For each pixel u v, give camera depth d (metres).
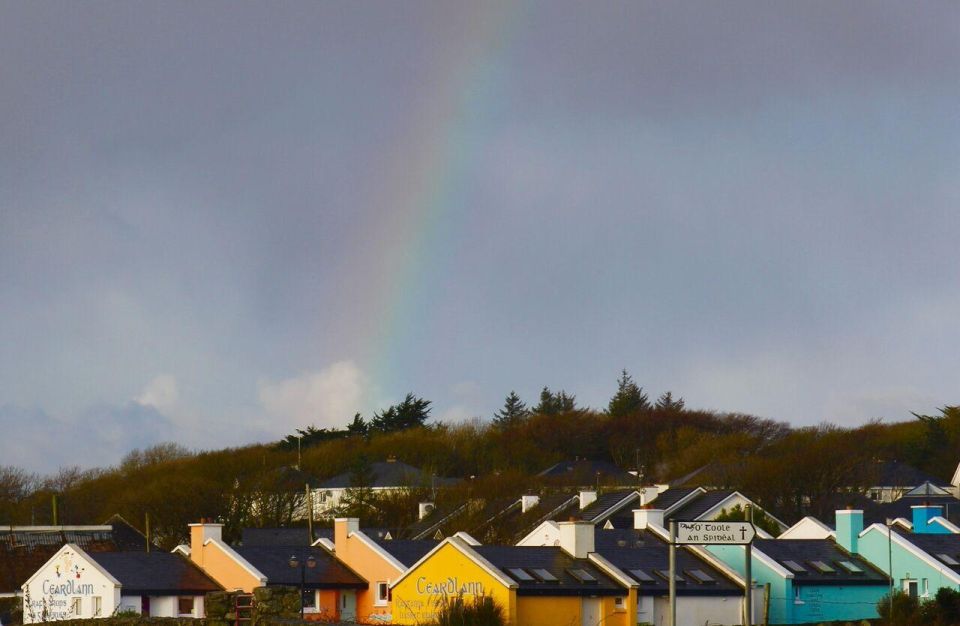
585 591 129.25
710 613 136.25
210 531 162.75
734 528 95.62
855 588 142.38
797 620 139.00
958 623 125.19
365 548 162.75
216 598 90.12
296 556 164.62
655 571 137.62
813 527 161.88
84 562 155.12
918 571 142.38
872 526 147.75
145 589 152.38
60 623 98.94
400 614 138.00
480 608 117.31
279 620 86.69
